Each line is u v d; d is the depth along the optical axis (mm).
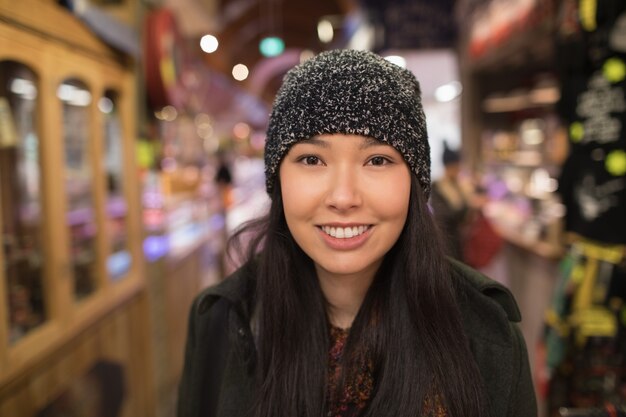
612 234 2094
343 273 821
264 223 1018
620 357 2133
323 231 813
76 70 2098
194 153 8406
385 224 801
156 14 2918
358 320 885
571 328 2223
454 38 6391
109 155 2637
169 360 3311
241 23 14969
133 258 2752
